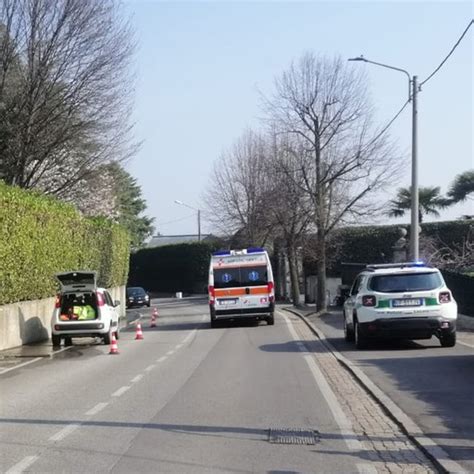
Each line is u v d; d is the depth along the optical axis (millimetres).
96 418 9219
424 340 18906
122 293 41969
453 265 36125
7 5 25984
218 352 17688
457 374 12609
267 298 26812
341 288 38750
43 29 26297
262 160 44625
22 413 9656
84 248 29938
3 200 19516
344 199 31844
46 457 7195
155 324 30781
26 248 21516
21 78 26453
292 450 7535
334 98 31484
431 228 49188
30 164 28656
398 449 7629
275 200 37906
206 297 65312
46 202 24062
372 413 9594
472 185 49250
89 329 19938
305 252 39219
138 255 81125
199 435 8219
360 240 52375
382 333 16375
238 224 51125
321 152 31531
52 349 19609
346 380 12516
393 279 16562
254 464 6988
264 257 27047
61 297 20094
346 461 7117
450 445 7637
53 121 27000
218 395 10992
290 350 17766
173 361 15844
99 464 6918
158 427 8641
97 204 37844
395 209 49781
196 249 72812
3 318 19781
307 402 10391
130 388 11820
